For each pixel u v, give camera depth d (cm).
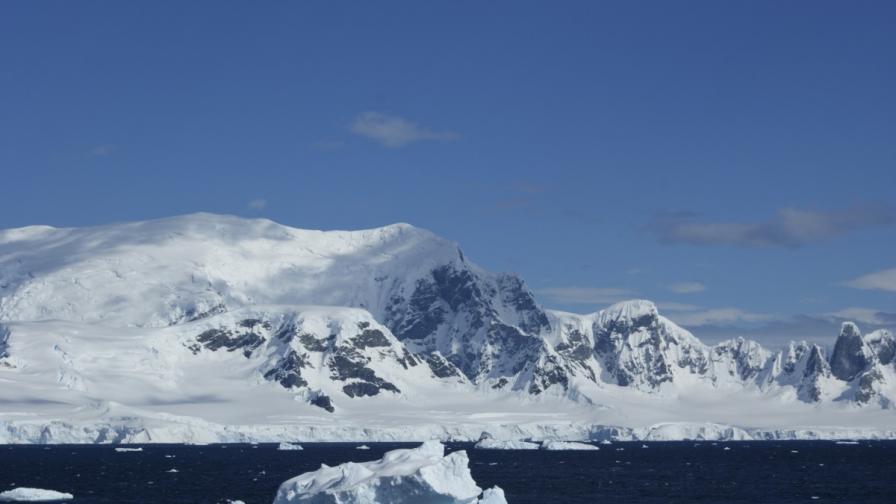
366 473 18588
